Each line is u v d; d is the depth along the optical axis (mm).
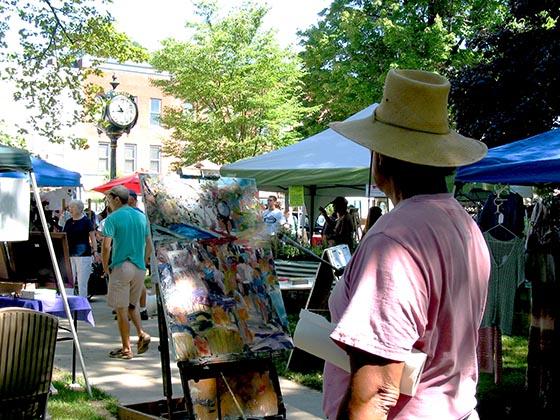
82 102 14148
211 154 26156
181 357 4152
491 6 23156
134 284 7395
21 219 5664
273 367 4652
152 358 7387
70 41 13492
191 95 25734
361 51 23734
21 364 4008
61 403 5504
